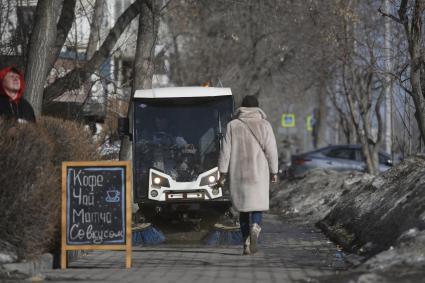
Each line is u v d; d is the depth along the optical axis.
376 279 13.27
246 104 20.95
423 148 30.86
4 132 16.33
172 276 16.27
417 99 23.06
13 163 16.11
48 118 19.94
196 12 49.28
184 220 27.81
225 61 62.59
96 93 37.78
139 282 15.20
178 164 26.91
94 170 17.64
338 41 38.41
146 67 31.17
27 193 16.28
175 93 27.44
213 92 27.48
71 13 30.56
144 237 24.28
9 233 16.31
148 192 26.70
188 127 27.25
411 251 14.95
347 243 21.69
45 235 16.81
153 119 27.30
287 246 23.17
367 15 39.78
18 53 31.95
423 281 12.91
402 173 24.81
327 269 17.31
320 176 44.34
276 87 68.31
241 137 20.58
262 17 54.69
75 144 19.86
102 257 20.59
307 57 51.78
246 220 20.92
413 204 18.14
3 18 35.19
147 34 31.14
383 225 19.67
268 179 20.66
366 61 36.28
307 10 39.66
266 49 57.81
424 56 23.33
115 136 33.72
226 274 16.61
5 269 15.53
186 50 64.44
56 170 18.19
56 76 32.94
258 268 17.75
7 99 17.67
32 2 35.66
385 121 54.47
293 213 37.94
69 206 17.58
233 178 20.52
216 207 28.14
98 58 32.34
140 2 32.16
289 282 15.15
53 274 16.38
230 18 57.91
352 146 52.78
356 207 25.27
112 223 17.59
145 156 27.05
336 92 52.84
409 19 24.38
